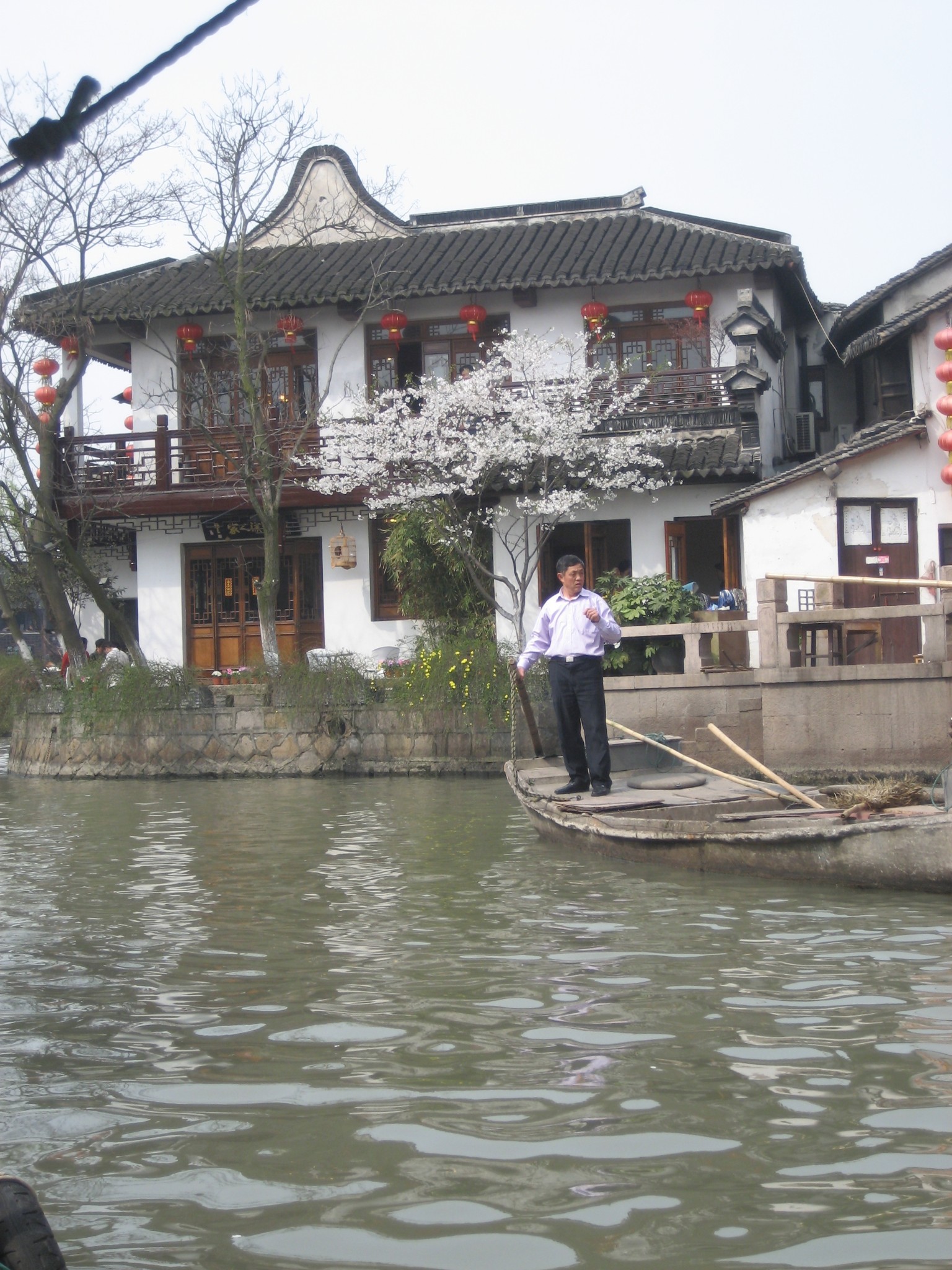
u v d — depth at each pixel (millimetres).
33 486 19734
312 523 22125
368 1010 5402
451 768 17422
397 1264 3117
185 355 23125
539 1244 3195
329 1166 3725
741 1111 4059
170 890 8594
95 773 18750
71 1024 5320
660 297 21641
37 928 7391
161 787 16938
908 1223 3258
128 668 19016
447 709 17469
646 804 9656
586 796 10375
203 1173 3707
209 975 6137
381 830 11492
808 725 13633
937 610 13273
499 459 19125
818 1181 3520
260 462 19875
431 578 21031
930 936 6461
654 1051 4695
